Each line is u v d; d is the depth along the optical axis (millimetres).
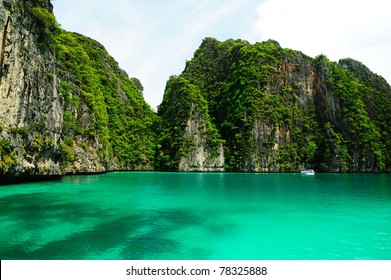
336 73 117000
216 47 139750
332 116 110188
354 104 111625
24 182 37750
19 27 33844
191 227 17531
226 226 17891
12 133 31891
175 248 13844
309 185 45469
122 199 27359
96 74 96812
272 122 101625
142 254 12938
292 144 103062
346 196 31750
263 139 100312
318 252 13555
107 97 97750
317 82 114562
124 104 107438
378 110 122625
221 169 99938
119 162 91875
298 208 23906
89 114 67438
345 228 17641
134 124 104750
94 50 108750
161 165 102562
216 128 112500
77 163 57281
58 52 66562
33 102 37281
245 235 16062
